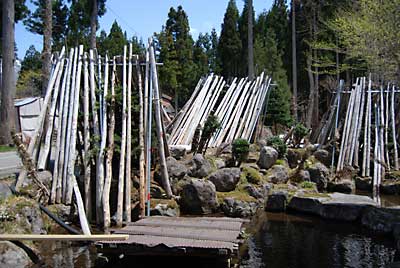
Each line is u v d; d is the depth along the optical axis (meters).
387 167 13.19
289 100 27.89
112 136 9.42
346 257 6.86
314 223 9.14
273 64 31.11
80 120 9.97
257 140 16.05
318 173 12.85
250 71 20.39
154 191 9.55
